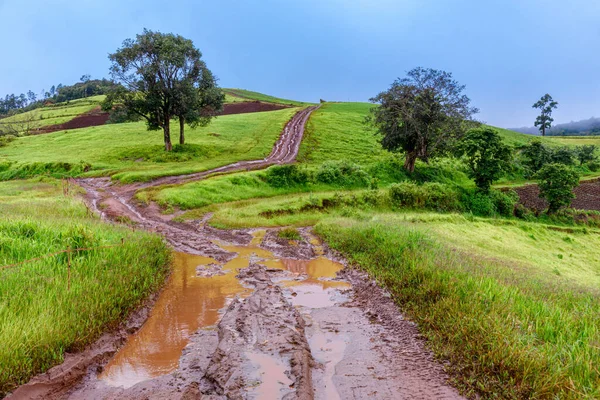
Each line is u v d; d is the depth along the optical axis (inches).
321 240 647.8
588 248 1134.4
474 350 229.6
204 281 409.7
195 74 1855.3
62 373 209.5
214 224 793.6
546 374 192.7
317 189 1405.0
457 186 1441.9
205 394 195.0
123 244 436.8
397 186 1261.1
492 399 189.8
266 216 932.6
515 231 1117.1
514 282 392.8
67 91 5265.8
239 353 232.1
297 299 360.5
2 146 2146.9
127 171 1473.9
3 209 688.4
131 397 192.2
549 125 5201.8
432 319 279.3
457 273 369.7
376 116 1742.1
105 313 275.0
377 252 482.9
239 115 3105.3
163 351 250.1
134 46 1651.1
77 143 2139.5
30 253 370.9
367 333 279.9
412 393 199.0
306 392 191.8
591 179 2178.9
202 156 1820.9
